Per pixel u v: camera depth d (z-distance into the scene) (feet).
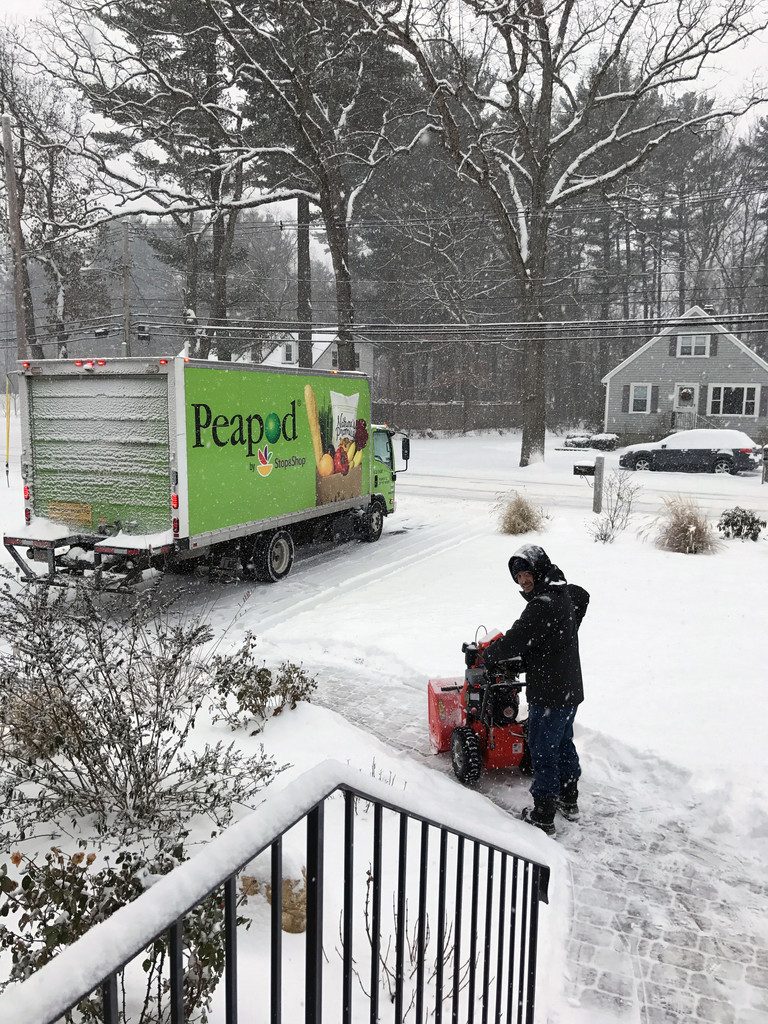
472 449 130.21
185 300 131.13
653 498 73.10
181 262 129.18
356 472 47.67
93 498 34.45
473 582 38.73
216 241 127.24
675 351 132.26
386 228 142.20
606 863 15.94
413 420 166.09
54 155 115.34
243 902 11.19
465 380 165.89
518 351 164.66
